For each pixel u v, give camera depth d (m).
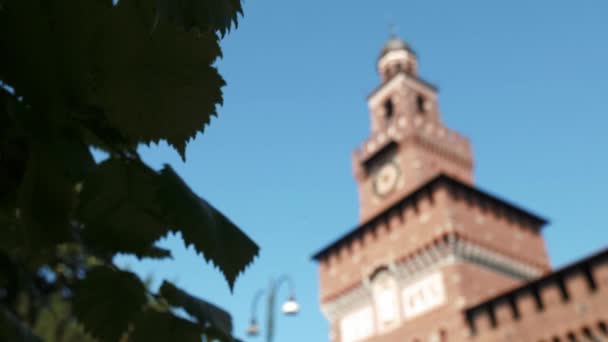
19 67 1.02
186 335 1.58
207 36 1.12
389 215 43.47
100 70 1.07
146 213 1.41
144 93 1.13
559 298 31.62
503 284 38.91
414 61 56.59
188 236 1.28
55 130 1.11
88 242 1.41
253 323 23.02
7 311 1.15
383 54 56.84
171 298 1.61
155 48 1.10
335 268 47.03
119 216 1.41
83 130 1.45
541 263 42.91
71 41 1.04
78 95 1.06
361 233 45.66
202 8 1.01
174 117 1.15
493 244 40.00
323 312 46.22
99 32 1.05
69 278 1.53
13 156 1.21
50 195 1.21
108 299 1.51
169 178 1.36
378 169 48.38
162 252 1.52
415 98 50.38
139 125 1.15
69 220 1.24
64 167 1.21
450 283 36.69
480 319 34.75
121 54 1.08
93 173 1.30
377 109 52.50
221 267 1.30
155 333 1.55
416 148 45.66
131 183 1.37
